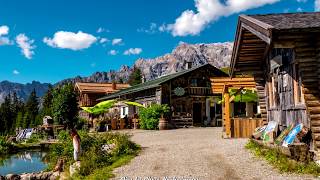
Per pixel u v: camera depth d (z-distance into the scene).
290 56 12.46
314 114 10.52
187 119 36.44
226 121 20.95
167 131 30.83
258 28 10.70
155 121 34.31
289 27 9.61
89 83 60.66
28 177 15.75
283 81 13.48
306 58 10.47
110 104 34.69
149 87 37.03
